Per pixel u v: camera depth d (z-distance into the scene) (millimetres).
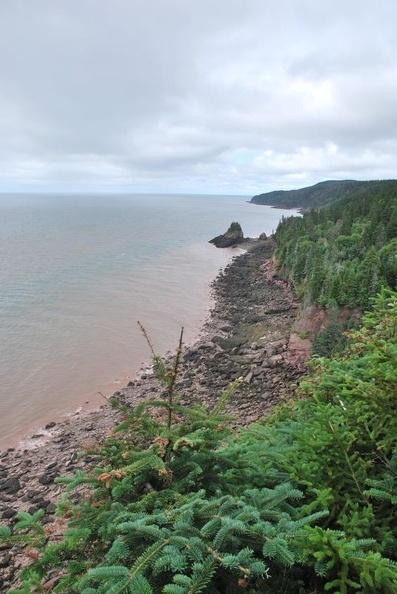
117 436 5613
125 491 4590
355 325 29859
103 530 4094
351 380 5105
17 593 4109
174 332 38344
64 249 93750
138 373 29250
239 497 4414
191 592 2971
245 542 3787
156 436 5094
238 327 40031
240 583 3189
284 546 3441
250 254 94188
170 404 5238
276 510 4230
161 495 4418
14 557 10852
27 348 33250
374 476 4629
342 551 3416
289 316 43250
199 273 70062
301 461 4934
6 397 25234
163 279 63438
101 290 54312
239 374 28516
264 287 59969
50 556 4281
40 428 21828
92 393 26078
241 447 5473
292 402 8734
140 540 3869
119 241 113250
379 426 4586
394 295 7031
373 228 65000
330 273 41562
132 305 47281
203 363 30781
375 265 38156
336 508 4473
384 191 110062
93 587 3891
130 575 3250
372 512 4246
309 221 94562
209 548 3418
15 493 15641
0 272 64062
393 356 4754
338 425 5301
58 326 38938
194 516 3945
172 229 159250
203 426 5203
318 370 6836
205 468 4957
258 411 23094
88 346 34031
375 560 3322
